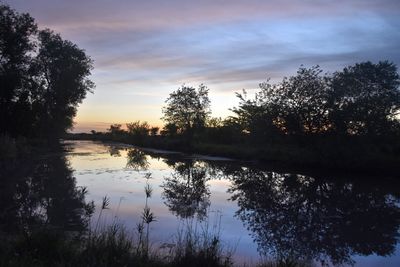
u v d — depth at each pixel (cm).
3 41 4209
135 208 1471
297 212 1633
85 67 5503
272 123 3594
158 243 987
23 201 1518
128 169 2839
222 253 962
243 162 3731
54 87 5228
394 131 3325
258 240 1158
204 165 3422
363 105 3200
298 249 1100
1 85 4047
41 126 5075
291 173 2973
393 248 1148
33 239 728
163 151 5266
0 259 619
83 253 720
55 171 2533
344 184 2502
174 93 6125
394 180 2708
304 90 3428
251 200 1853
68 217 1256
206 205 1659
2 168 2558
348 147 3116
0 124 4169
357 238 1259
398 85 4278
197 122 6078
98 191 1823
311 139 3381
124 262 701
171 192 1927
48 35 5262
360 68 4259
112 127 9731
